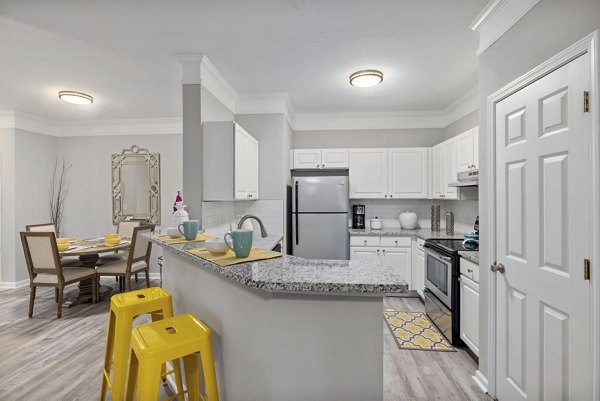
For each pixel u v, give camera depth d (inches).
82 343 101.0
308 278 41.7
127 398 53.4
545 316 55.9
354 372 41.9
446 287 104.2
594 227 45.7
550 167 54.3
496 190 71.2
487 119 74.0
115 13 76.4
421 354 93.7
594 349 45.8
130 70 110.7
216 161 104.7
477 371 79.5
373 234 149.9
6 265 165.9
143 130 187.0
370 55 100.7
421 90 134.4
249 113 143.9
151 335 47.6
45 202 183.5
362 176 164.2
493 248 72.1
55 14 76.4
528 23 60.5
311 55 100.5
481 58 77.6
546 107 55.1
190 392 55.4
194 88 103.4
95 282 141.9
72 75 115.2
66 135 190.5
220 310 53.9
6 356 92.6
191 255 57.9
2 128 165.3
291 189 167.9
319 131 177.9
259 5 73.9
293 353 42.7
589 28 47.1
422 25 82.7
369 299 41.6
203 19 79.6
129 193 188.2
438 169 152.4
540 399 57.1
